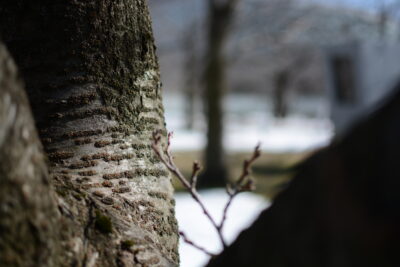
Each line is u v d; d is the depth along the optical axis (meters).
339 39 20.73
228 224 8.79
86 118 2.01
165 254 2.03
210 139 15.28
